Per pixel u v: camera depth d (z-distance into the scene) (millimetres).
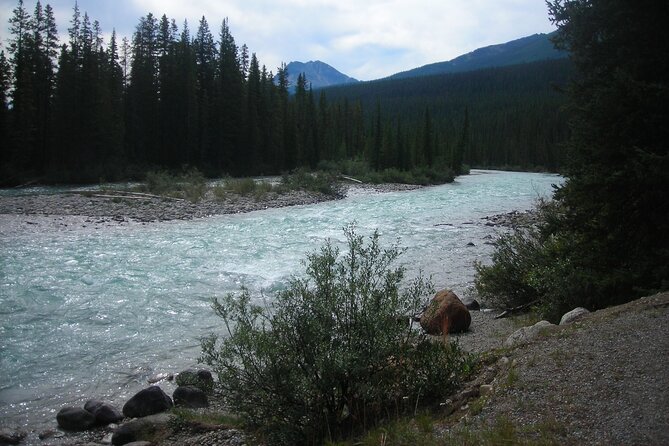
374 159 71812
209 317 10031
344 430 4734
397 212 28922
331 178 42281
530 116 126062
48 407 6484
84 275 13336
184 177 37781
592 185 7328
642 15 7477
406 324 5441
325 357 4656
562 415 3934
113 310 10461
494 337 7934
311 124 75500
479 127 140625
